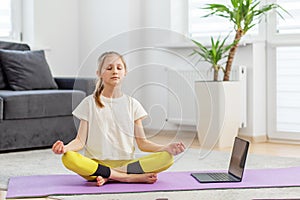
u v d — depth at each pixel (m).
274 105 4.38
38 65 4.35
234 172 2.62
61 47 5.24
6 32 5.00
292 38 4.30
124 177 2.45
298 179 2.58
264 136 4.42
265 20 4.39
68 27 5.30
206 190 2.34
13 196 2.22
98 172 2.40
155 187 2.38
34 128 3.81
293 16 4.29
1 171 2.90
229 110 3.99
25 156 3.48
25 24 5.07
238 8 3.97
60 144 2.34
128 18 5.02
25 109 3.73
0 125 3.63
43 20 5.08
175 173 2.74
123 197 2.20
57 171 2.90
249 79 4.36
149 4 5.08
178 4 4.94
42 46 5.05
